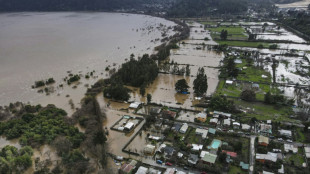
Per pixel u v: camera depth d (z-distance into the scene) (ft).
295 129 279.69
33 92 400.67
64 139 255.70
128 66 450.30
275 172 218.18
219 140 260.83
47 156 248.73
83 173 223.10
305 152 238.68
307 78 437.99
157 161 236.84
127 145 264.93
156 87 415.44
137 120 315.17
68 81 431.02
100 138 250.98
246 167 222.28
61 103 365.20
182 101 361.92
